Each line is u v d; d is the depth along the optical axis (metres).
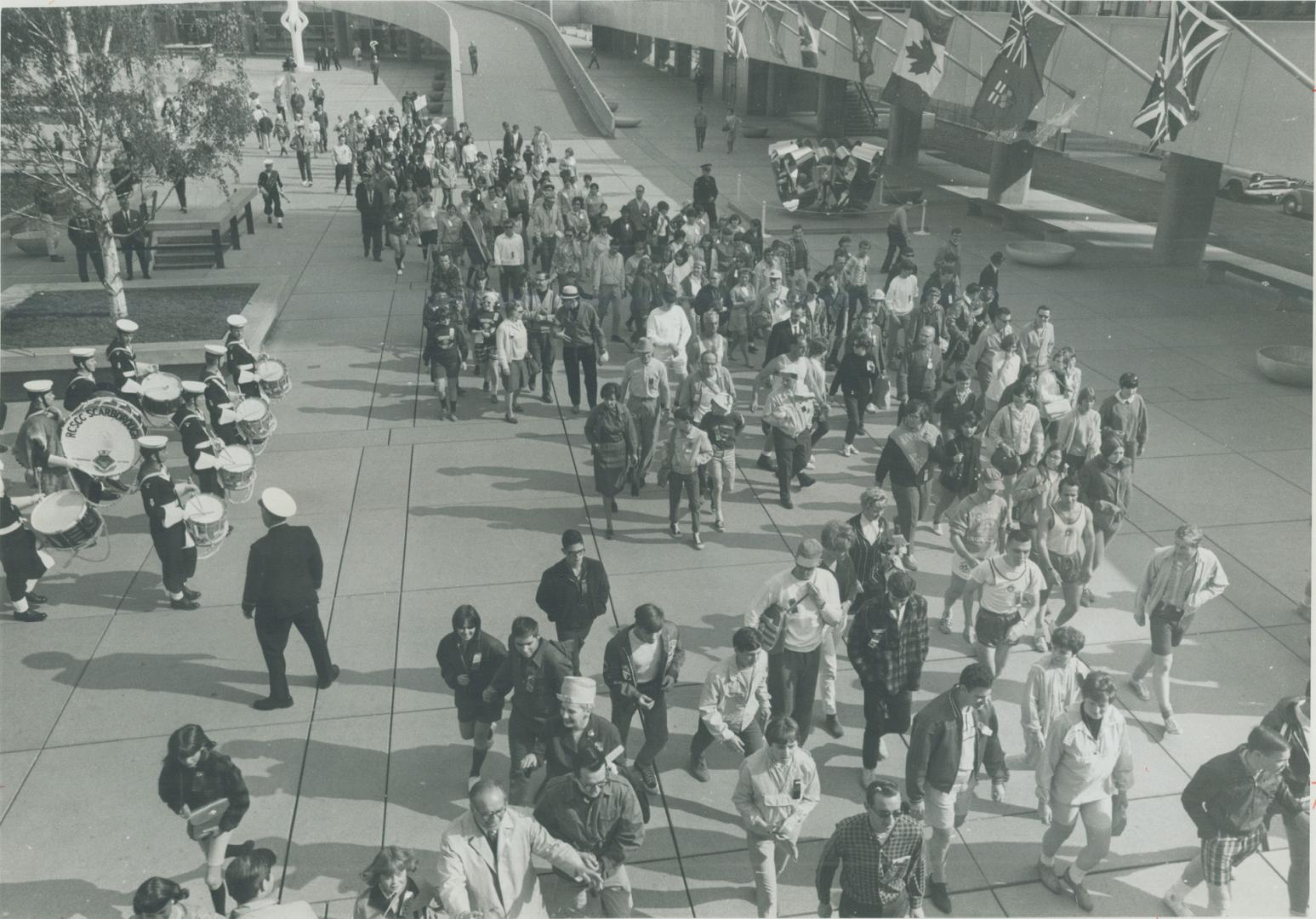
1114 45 18.47
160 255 21.95
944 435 10.80
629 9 56.22
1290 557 10.45
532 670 6.71
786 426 11.43
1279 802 6.21
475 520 11.52
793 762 5.96
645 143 40.00
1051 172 34.78
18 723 8.18
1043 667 6.68
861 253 15.91
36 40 15.16
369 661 8.96
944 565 10.49
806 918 6.36
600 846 5.83
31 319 17.33
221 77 25.81
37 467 11.33
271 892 5.51
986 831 7.07
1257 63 15.73
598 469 10.90
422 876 6.62
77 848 6.96
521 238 18.47
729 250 18.77
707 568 10.46
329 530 11.27
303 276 21.47
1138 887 6.59
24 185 17.89
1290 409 14.24
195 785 6.17
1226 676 8.63
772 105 47.34
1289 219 29.12
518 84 50.19
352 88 55.75
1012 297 19.77
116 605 9.91
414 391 15.41
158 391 13.40
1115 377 15.45
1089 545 8.80
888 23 26.62
